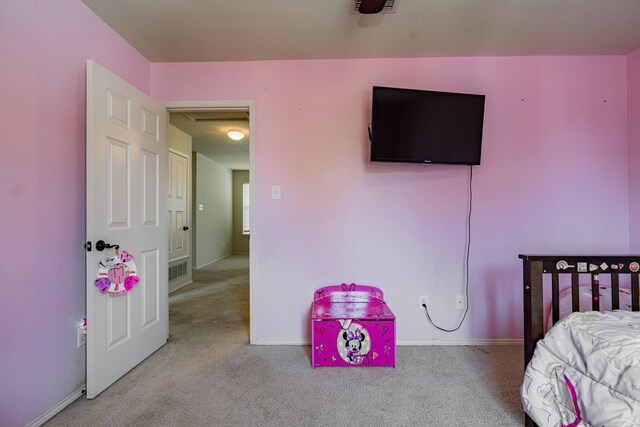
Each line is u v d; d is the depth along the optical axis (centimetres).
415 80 236
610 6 177
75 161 170
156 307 226
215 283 462
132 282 189
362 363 201
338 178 237
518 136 234
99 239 169
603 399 105
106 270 172
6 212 133
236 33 205
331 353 201
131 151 197
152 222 221
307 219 238
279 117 238
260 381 184
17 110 138
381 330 200
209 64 241
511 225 234
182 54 230
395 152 214
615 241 231
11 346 135
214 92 240
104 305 174
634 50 225
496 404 161
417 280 236
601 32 203
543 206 234
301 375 191
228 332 263
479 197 235
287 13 185
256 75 239
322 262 238
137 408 158
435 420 149
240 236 830
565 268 143
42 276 150
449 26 197
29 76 143
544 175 234
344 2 175
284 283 238
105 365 175
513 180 234
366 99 237
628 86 231
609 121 232
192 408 158
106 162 174
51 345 154
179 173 439
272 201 238
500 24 195
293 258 238
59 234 160
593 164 232
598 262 143
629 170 230
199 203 609
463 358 212
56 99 158
